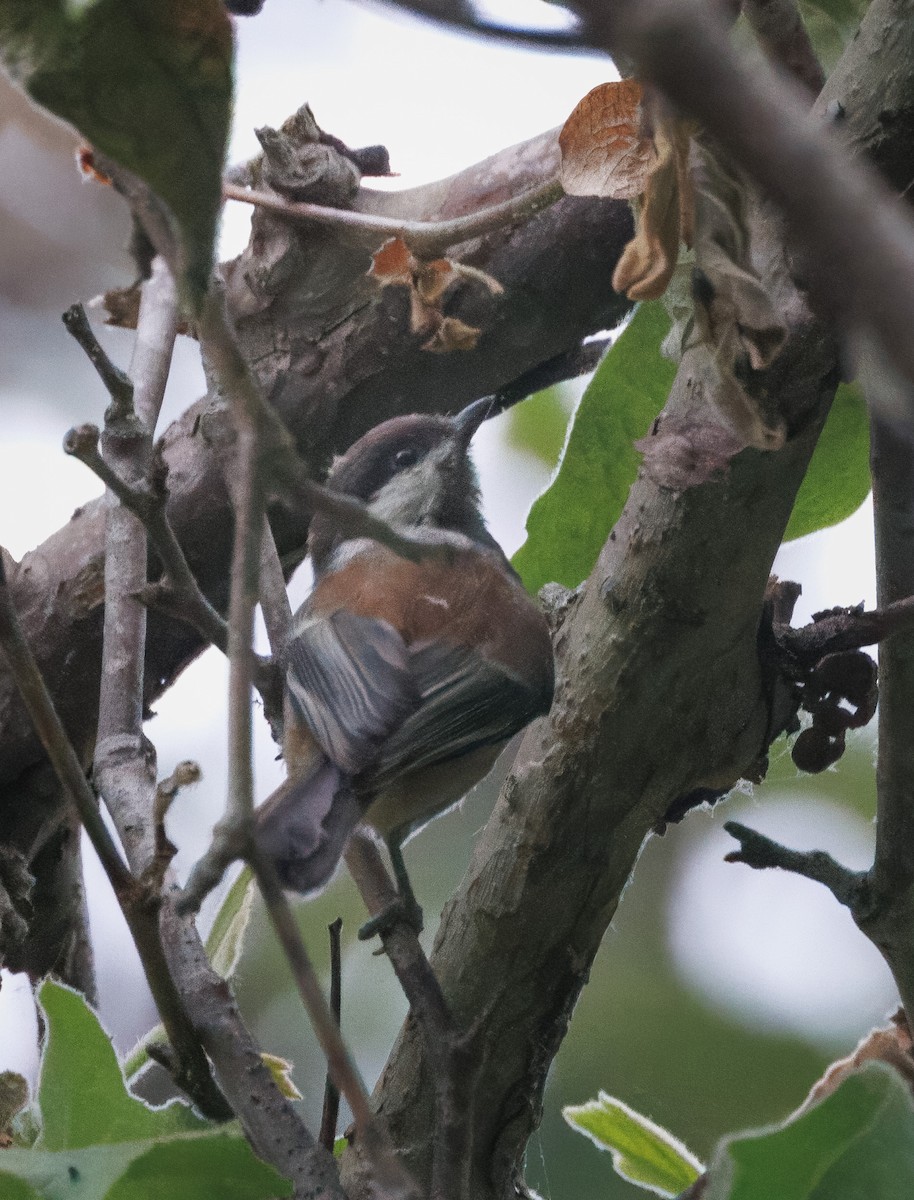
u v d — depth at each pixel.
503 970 4.75
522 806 4.72
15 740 6.14
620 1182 8.00
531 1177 8.06
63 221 8.59
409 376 6.36
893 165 3.80
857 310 1.37
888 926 4.53
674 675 4.52
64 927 6.23
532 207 4.69
